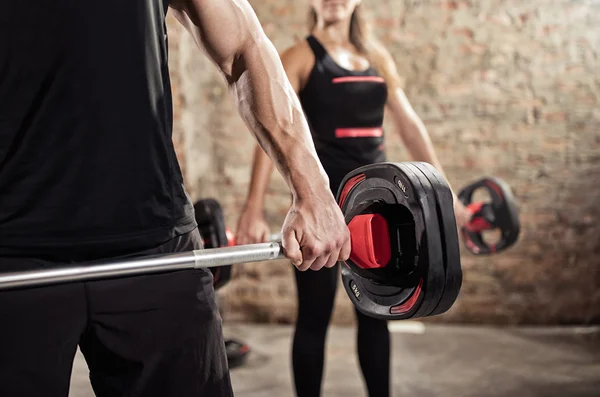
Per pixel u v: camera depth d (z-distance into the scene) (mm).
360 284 1314
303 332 2342
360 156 2400
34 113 995
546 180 3988
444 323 4059
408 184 1150
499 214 2574
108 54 1016
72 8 987
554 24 3902
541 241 4012
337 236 1159
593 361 3371
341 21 2445
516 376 3133
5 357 971
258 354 3510
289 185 1188
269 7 3984
